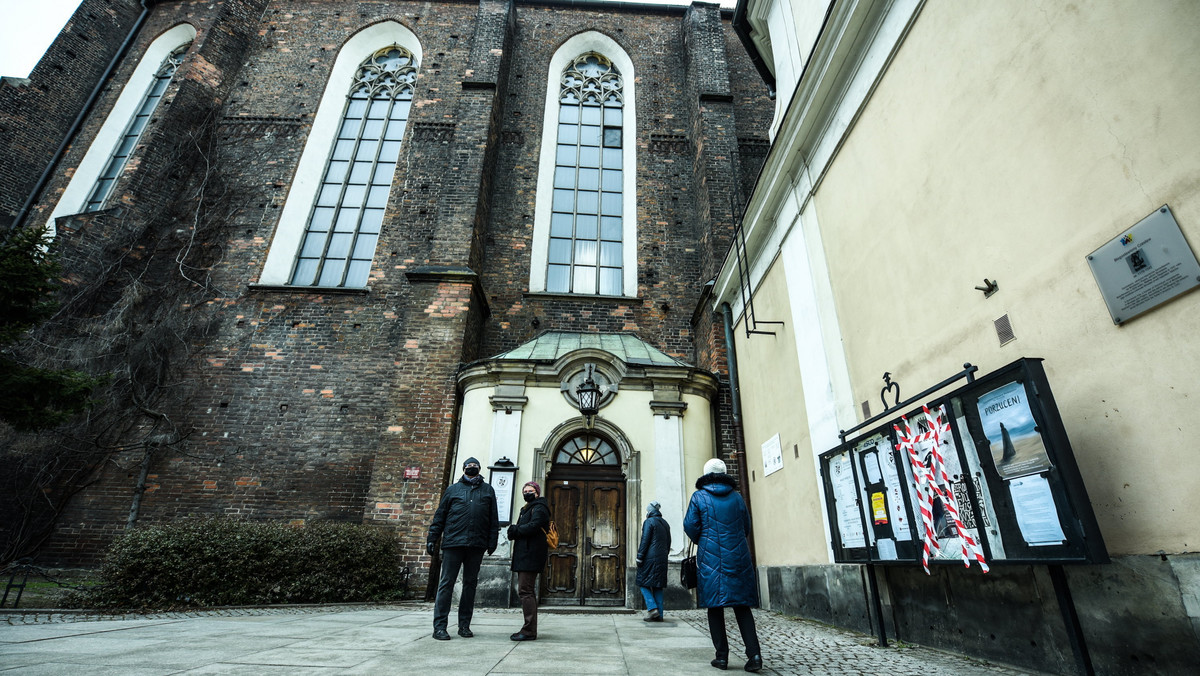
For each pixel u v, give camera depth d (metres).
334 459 11.43
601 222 15.32
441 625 4.82
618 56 17.95
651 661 4.01
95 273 12.37
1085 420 3.24
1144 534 2.88
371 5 17.94
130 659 3.50
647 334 13.42
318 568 8.54
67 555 10.36
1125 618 2.97
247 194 14.53
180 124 14.77
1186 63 2.74
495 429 9.85
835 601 6.20
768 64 10.73
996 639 3.91
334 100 16.39
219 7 16.50
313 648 4.18
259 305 12.96
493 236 14.36
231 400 11.88
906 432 4.38
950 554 3.83
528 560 5.14
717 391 10.98
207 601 7.55
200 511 10.87
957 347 4.32
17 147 14.86
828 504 5.60
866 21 5.76
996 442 3.48
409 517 9.73
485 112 14.75
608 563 9.30
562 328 13.31
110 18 17.30
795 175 7.69
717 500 4.03
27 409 7.23
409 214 14.36
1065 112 3.42
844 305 6.24
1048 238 3.52
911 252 5.00
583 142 16.48
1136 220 2.94
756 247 9.36
